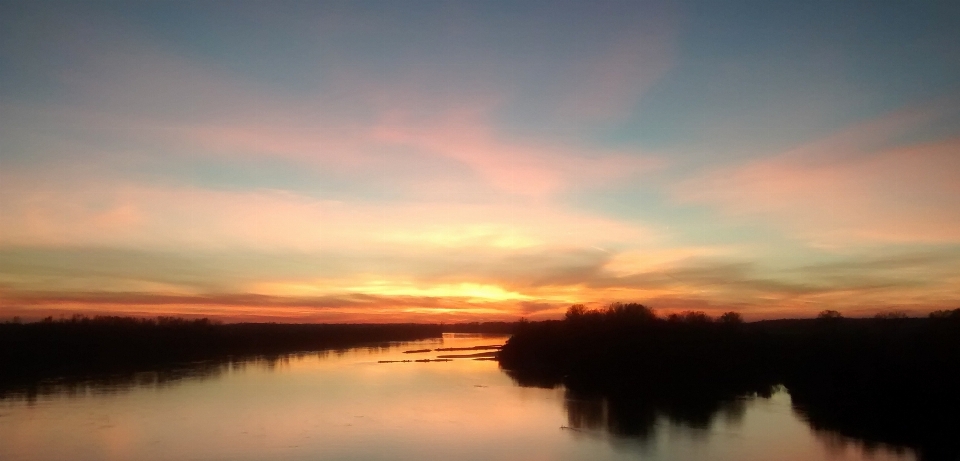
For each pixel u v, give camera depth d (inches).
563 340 3673.7
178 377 2795.3
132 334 4133.9
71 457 1348.4
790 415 1908.2
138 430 1608.0
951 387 1680.6
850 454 1408.7
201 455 1369.3
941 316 2087.8
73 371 3006.9
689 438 1568.7
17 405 1980.8
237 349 4921.3
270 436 1551.4
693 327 3393.2
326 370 3243.1
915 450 1441.9
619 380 2802.7
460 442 1510.8
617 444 1508.4
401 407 1999.3
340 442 1493.6
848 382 2030.0
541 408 2015.3
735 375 2817.4
